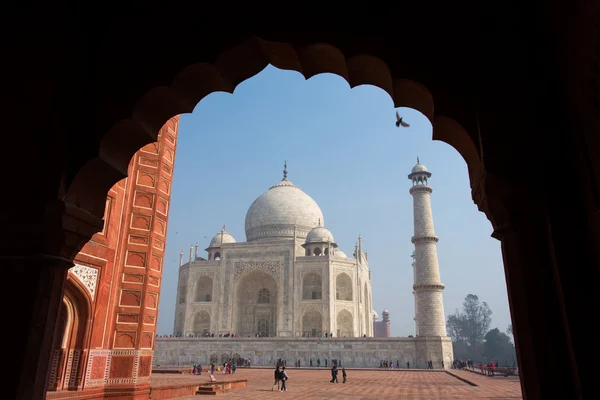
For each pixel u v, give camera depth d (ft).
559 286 12.55
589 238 12.53
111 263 42.57
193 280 185.57
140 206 46.78
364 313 199.62
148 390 44.50
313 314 183.42
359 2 16.35
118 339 42.34
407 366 146.82
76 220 16.47
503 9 15.53
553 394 12.10
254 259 181.88
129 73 17.10
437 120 15.37
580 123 12.48
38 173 16.25
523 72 14.79
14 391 14.12
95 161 16.53
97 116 16.81
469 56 15.44
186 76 17.08
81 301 39.14
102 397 40.06
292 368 143.95
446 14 15.98
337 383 87.30
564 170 13.55
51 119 16.71
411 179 180.96
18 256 15.62
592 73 11.28
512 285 13.46
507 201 13.84
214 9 17.07
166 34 17.24
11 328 14.87
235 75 17.99
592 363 11.68
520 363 12.87
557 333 12.54
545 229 13.44
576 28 11.75
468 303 325.83
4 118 16.93
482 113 14.57
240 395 62.03
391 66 15.58
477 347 310.65
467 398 59.98
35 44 17.53
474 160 15.52
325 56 16.81
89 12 18.08
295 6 16.57
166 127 51.49
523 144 14.03
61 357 37.32
